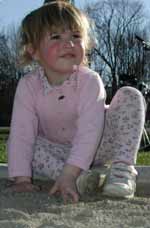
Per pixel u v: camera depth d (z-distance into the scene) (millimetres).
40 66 2232
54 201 1903
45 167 2188
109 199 1978
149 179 2527
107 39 26578
